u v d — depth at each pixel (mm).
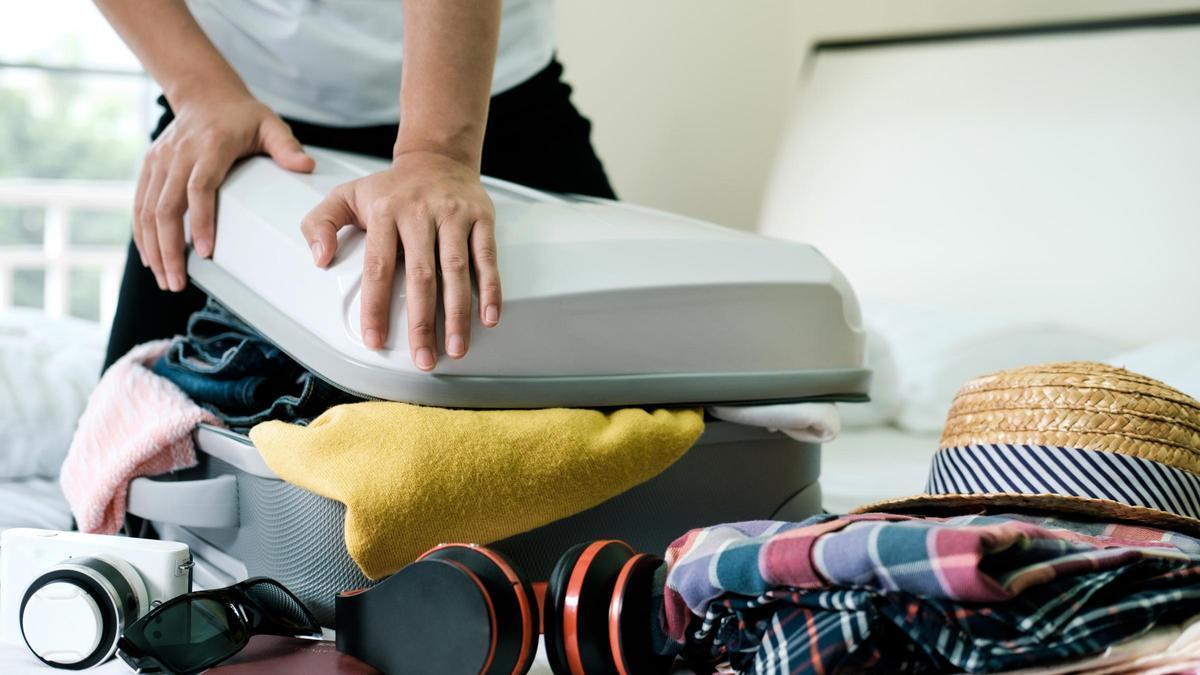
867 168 2363
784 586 564
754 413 878
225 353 900
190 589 712
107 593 658
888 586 527
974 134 2178
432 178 793
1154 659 547
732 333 873
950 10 2490
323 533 724
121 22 1026
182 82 1001
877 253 2289
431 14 849
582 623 600
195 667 634
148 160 1002
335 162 1006
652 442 794
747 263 899
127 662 641
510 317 763
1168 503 734
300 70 1174
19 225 6023
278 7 1148
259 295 853
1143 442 738
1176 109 1873
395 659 616
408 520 695
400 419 721
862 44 2537
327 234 773
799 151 2543
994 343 1720
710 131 2869
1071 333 1805
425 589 595
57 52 3279
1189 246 1810
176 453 864
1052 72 2082
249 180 923
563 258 810
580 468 754
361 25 1169
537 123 1347
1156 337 1841
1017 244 2053
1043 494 677
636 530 830
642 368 827
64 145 6008
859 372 968
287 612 690
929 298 2178
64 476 911
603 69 2730
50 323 1737
